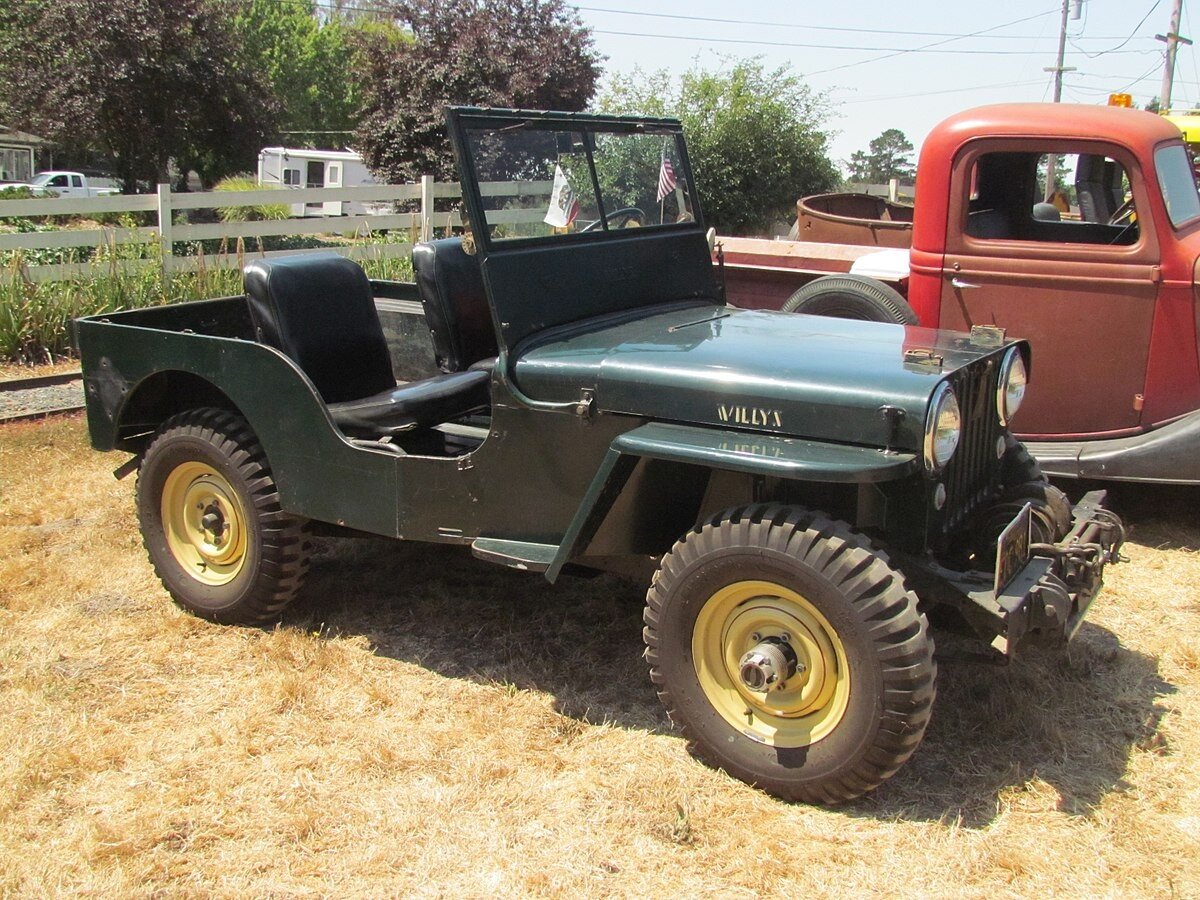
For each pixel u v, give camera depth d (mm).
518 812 3027
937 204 5434
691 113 16688
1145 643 4059
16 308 8609
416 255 4492
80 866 2820
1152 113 5395
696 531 3117
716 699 3158
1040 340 5305
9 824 2984
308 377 3945
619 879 2762
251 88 24562
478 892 2717
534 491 3453
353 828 2965
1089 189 5969
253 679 3773
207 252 13133
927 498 3051
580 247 3799
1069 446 5191
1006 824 2967
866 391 2971
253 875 2785
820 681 2963
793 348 3371
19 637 4066
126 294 9016
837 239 8070
